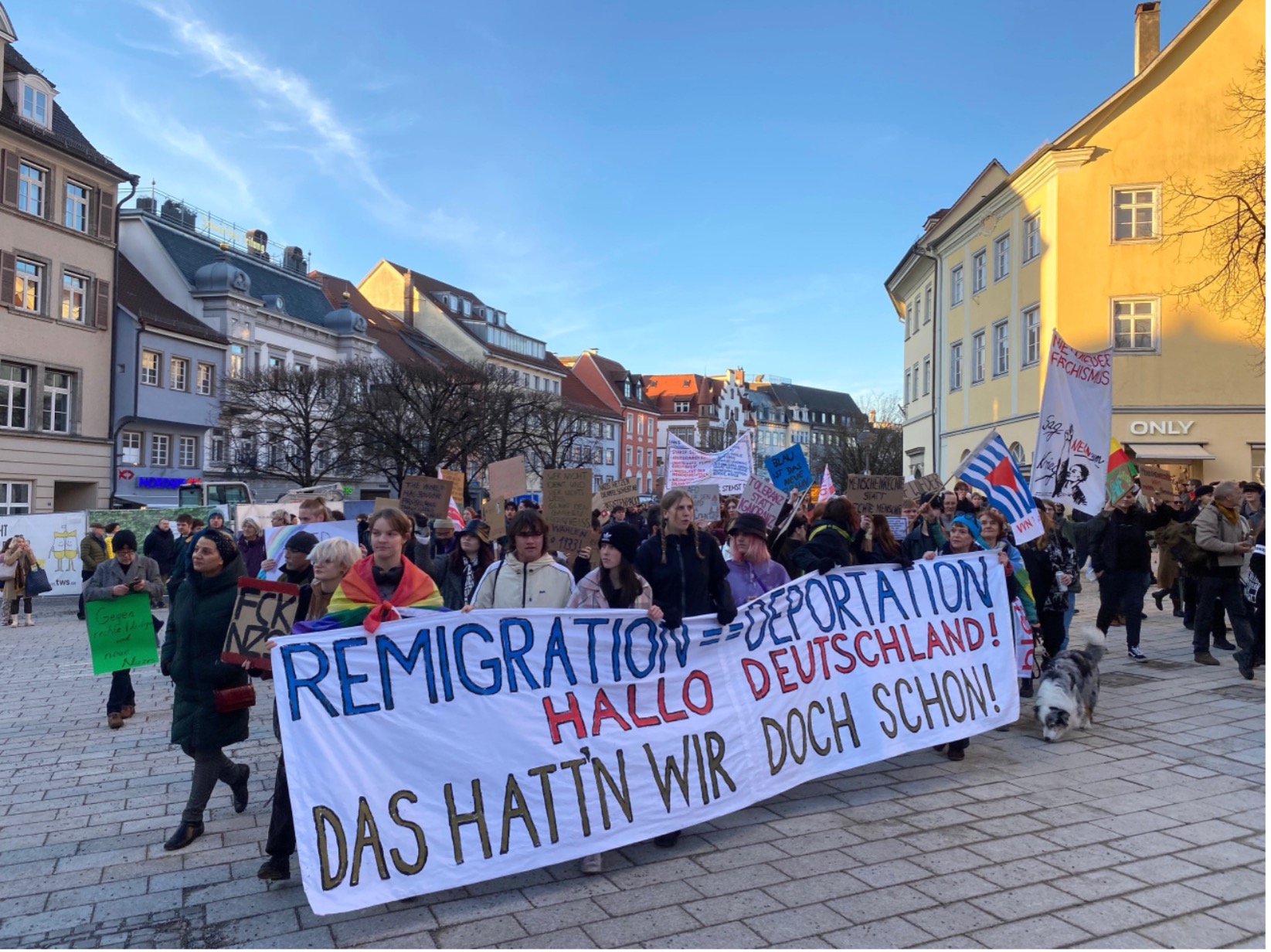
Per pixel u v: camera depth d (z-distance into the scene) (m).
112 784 6.18
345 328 46.97
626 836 4.57
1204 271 24.53
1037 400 26.67
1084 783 5.75
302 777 3.93
